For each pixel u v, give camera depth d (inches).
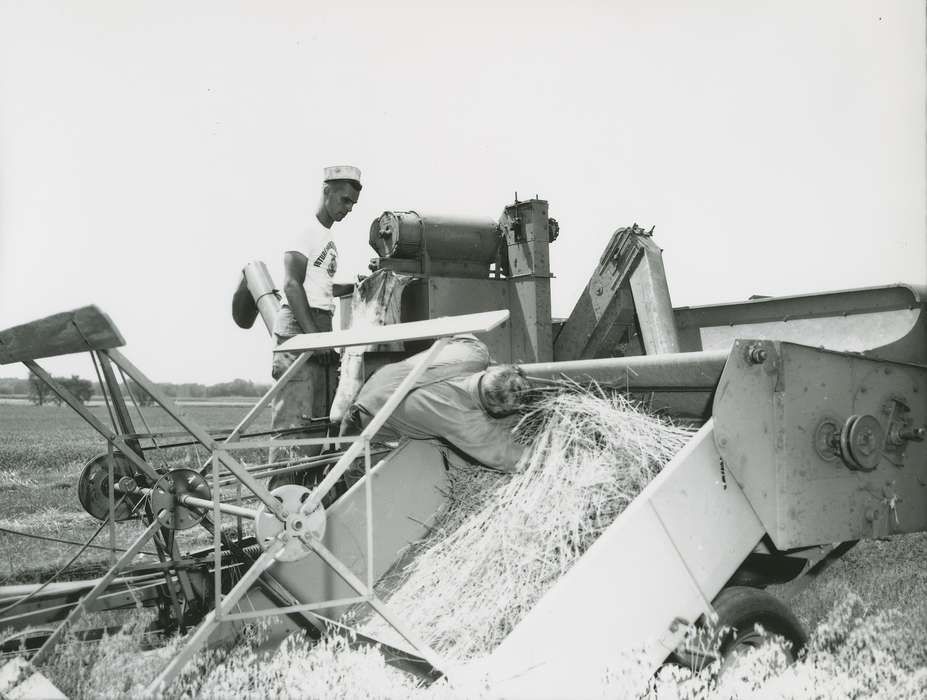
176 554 154.3
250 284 239.0
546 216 234.1
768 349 142.6
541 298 231.5
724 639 134.6
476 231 233.8
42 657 139.0
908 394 164.4
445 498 179.2
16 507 326.3
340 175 221.8
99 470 158.4
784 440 144.3
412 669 140.3
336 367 223.1
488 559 152.3
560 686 121.0
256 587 159.3
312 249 223.1
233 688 136.7
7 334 127.2
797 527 144.9
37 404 1368.1
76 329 119.0
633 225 221.1
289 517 124.1
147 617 159.2
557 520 146.2
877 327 193.2
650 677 127.9
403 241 224.1
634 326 230.4
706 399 155.9
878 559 225.3
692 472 134.5
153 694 116.6
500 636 137.6
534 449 164.2
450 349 160.4
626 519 128.4
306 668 141.3
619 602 126.3
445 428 156.9
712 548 135.5
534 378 174.7
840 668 149.6
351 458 129.2
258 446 125.7
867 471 156.1
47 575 191.8
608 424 154.3
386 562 171.6
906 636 166.2
